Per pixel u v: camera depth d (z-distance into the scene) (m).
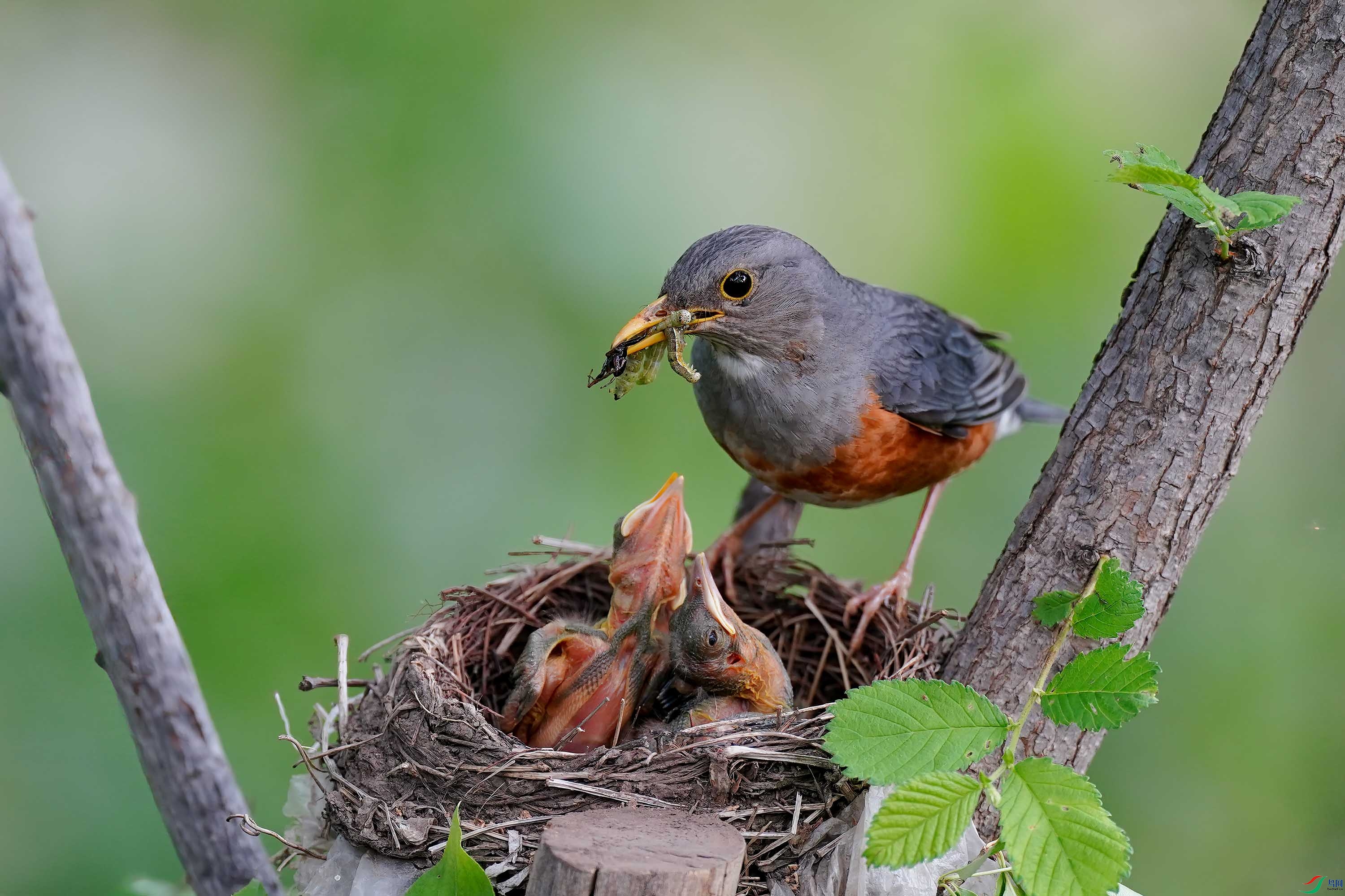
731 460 12.28
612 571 7.98
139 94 12.27
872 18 13.79
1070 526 6.20
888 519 12.80
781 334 8.60
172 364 11.71
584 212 12.10
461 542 11.49
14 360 4.57
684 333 8.38
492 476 11.73
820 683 8.82
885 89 13.65
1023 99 13.50
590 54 12.64
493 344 11.99
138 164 12.10
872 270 13.03
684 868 4.88
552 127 12.22
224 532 11.12
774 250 8.51
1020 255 13.05
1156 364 6.04
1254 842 10.84
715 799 6.15
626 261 12.13
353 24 12.27
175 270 11.91
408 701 6.73
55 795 9.62
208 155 12.22
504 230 12.05
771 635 9.20
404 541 11.38
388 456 11.63
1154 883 10.78
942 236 13.16
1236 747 11.07
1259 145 5.84
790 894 5.98
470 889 5.02
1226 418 5.96
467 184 12.05
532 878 5.09
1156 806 10.96
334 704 7.29
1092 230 13.06
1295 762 11.04
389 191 12.08
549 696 7.69
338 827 6.23
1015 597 6.33
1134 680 5.14
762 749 6.18
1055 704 5.22
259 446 11.53
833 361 8.85
